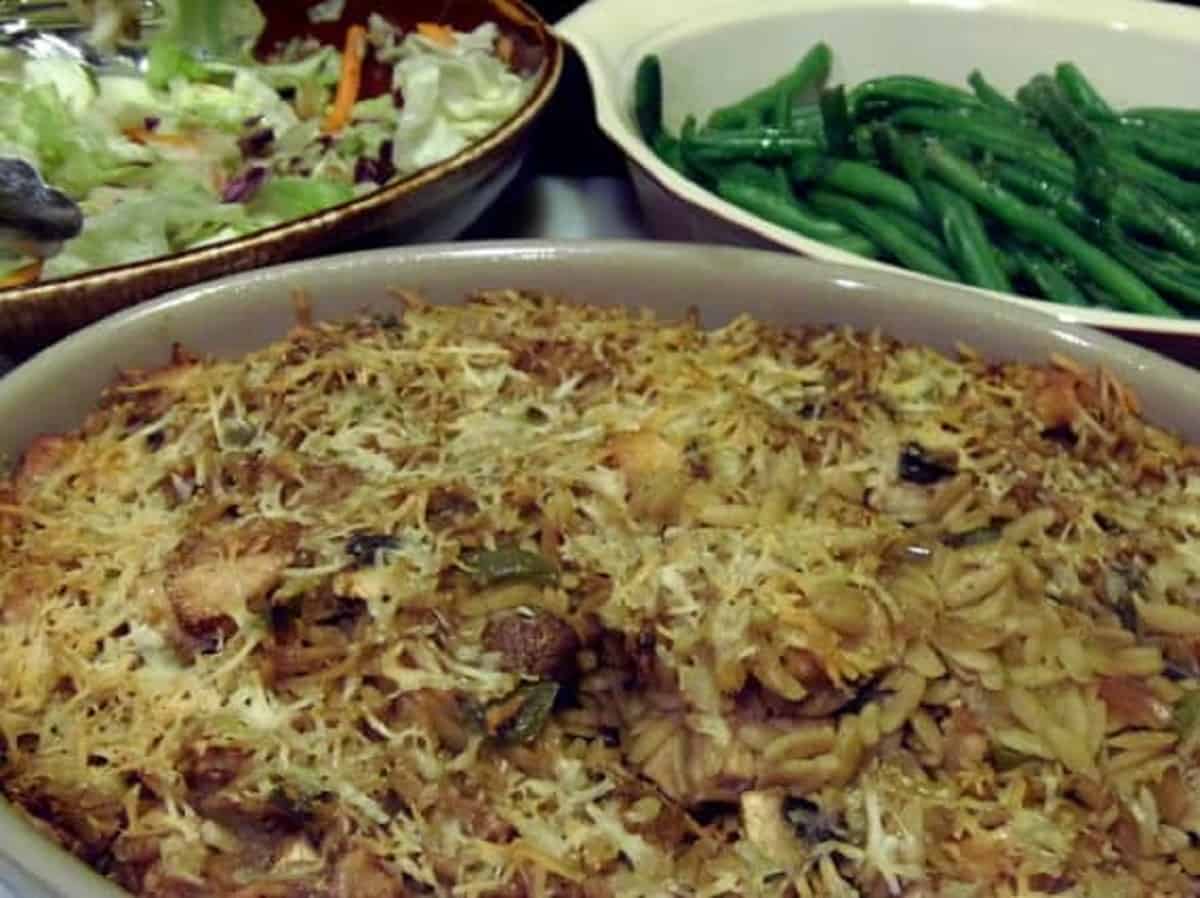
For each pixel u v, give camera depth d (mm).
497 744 379
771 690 380
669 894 361
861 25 742
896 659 387
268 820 367
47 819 368
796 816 375
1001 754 382
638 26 704
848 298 513
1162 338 521
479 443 441
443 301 521
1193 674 405
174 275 515
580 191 708
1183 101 730
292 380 464
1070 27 734
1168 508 443
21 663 394
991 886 360
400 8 755
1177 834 378
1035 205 648
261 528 411
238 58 752
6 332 506
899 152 665
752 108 721
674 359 479
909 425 458
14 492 440
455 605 395
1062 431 470
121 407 464
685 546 402
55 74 708
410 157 701
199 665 391
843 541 406
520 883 358
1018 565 409
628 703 394
